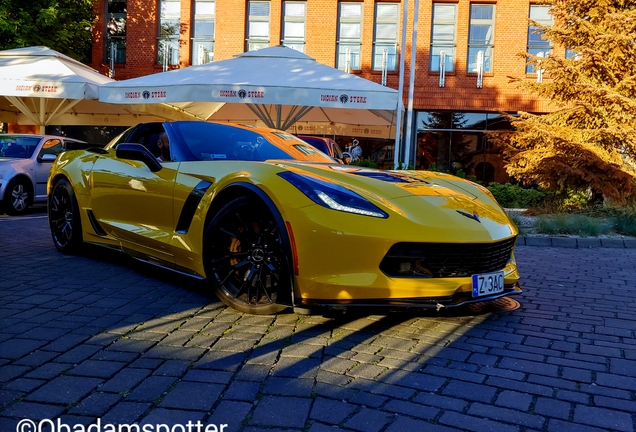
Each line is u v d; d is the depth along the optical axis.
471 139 19.08
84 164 4.94
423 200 3.26
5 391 2.22
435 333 3.16
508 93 18.72
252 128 4.55
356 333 3.09
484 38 19.02
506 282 3.48
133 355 2.65
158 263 4.11
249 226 3.32
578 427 2.09
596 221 8.65
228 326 3.14
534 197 13.30
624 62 12.13
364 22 19.08
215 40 19.78
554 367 2.71
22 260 4.89
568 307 3.98
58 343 2.78
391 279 2.90
